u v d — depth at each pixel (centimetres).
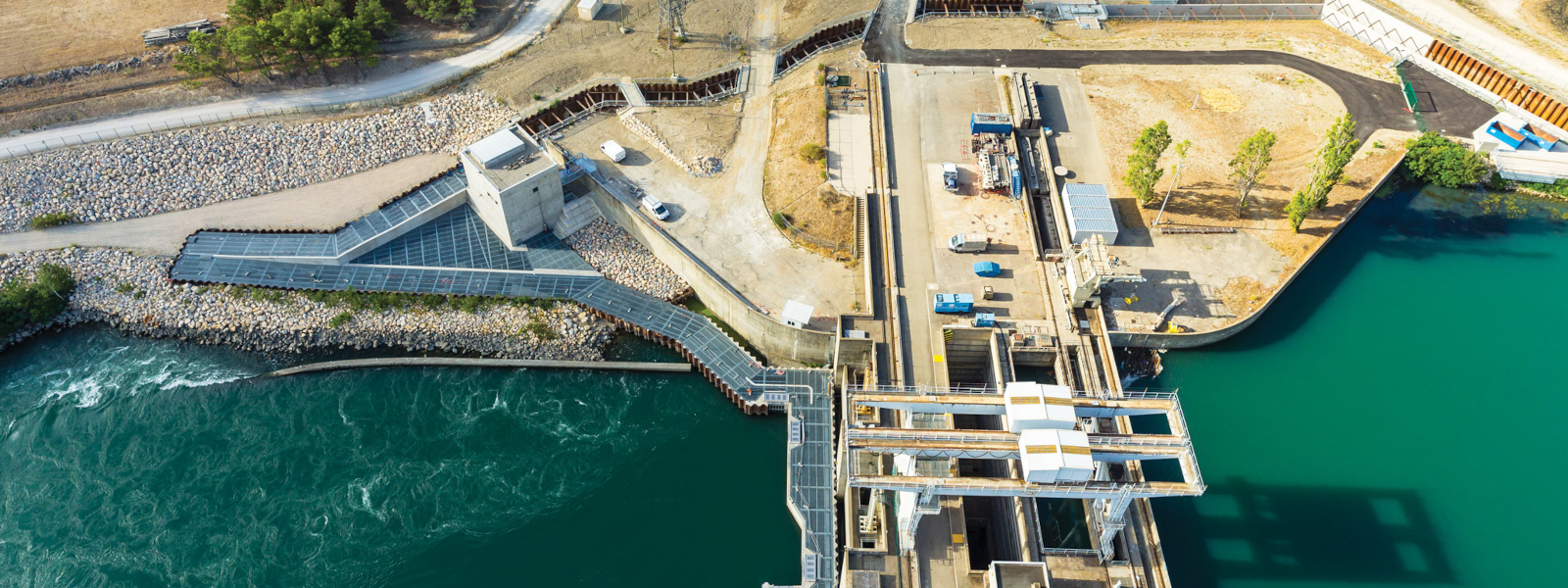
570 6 18175
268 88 16025
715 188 14788
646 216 14200
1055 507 11831
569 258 14375
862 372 13000
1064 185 14512
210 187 14762
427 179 15088
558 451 12300
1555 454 12200
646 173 14950
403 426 12538
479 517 11538
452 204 14800
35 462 12088
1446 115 16562
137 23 16700
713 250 13825
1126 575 10306
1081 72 17162
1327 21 18688
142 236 14225
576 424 12644
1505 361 13275
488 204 14088
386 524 11431
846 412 10006
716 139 15538
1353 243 14900
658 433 12581
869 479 9212
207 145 14988
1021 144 15638
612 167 15050
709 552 11288
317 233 14262
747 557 11256
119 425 12481
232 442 12300
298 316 13525
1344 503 11638
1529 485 11844
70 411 12650
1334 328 13662
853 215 14125
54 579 10931
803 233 14050
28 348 13388
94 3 17062
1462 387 12962
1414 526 11412
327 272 13900
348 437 12381
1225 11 18900
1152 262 14000
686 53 17150
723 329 13850
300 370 13112
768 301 13138
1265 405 12738
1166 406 9719
